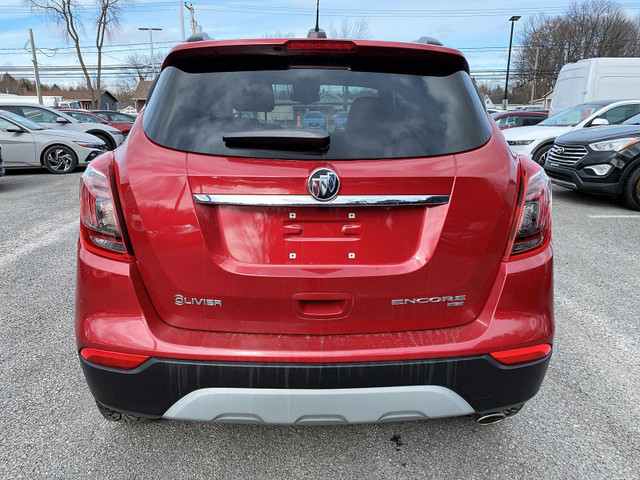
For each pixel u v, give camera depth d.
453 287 1.63
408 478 1.89
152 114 1.70
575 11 54.47
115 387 1.63
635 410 2.30
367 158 1.57
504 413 1.95
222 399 1.58
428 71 1.80
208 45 1.72
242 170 1.52
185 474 1.90
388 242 1.59
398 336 1.63
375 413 1.62
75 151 10.52
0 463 1.92
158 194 1.54
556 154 7.31
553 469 1.93
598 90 11.54
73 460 1.95
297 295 1.58
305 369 1.55
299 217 1.55
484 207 1.60
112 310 1.61
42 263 4.34
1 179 9.66
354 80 1.73
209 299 1.58
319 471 1.92
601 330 3.13
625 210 6.70
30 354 2.75
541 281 1.70
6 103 11.76
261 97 1.70
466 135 1.67
